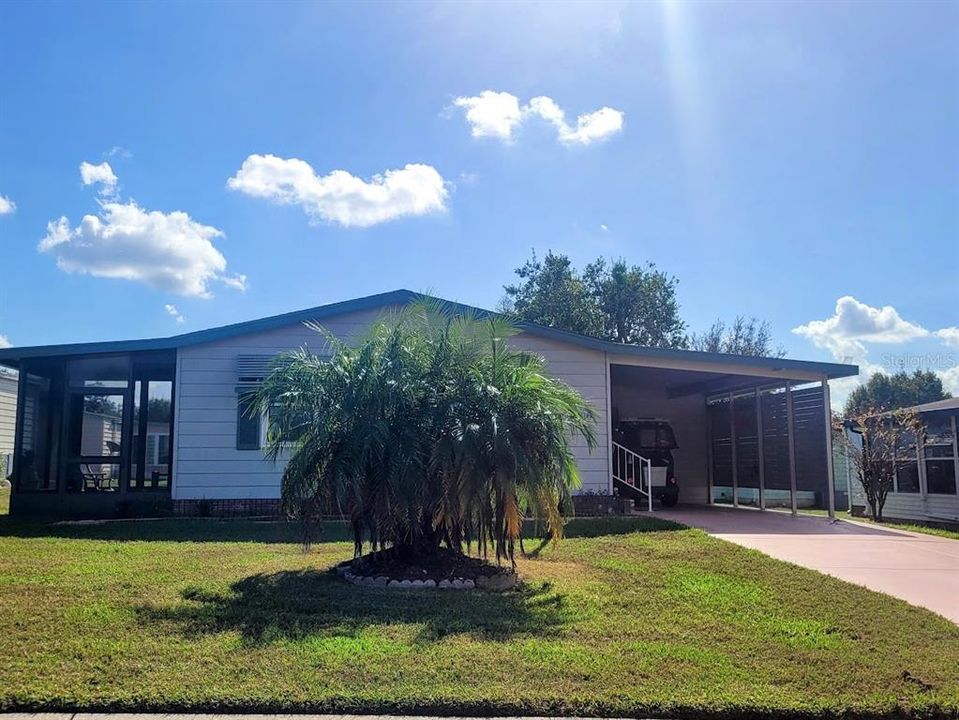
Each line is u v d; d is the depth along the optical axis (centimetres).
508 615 662
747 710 462
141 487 1445
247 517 1380
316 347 1438
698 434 2119
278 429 845
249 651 540
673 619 664
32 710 447
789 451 1608
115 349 1411
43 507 1423
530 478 779
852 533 1271
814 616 686
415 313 895
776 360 1504
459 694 466
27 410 1500
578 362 1499
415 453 790
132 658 522
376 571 815
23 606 655
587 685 489
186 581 772
